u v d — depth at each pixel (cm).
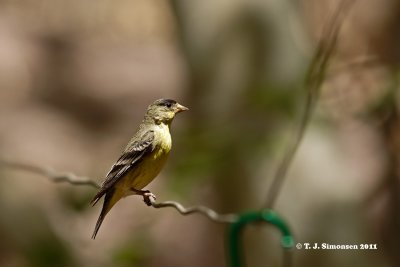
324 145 1179
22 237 1320
